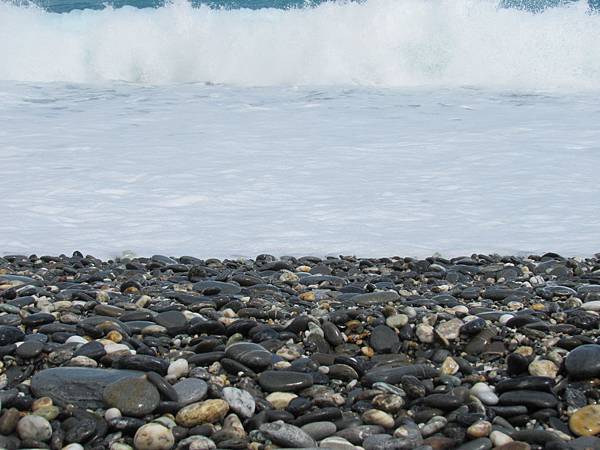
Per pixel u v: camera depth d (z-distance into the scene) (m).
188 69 17.27
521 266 6.18
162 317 4.55
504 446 3.10
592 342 4.08
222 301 4.95
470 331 4.25
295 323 4.38
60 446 3.14
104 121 12.06
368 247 6.74
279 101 14.12
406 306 4.68
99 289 5.42
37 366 3.86
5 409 3.35
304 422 3.34
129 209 7.75
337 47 16.92
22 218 7.46
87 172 8.97
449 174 8.91
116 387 3.42
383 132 11.12
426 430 3.29
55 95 14.86
